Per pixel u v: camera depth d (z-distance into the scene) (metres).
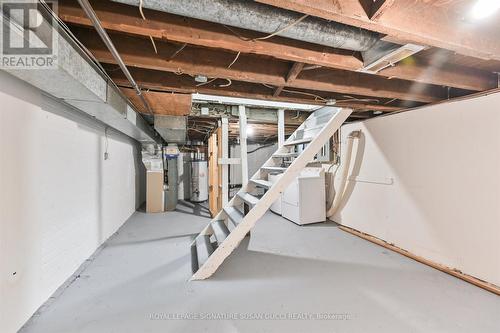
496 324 1.59
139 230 3.72
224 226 2.92
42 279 1.80
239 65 1.72
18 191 1.55
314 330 1.55
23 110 1.59
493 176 2.02
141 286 2.07
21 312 1.56
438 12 1.24
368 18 1.08
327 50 1.48
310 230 3.71
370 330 1.54
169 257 2.68
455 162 2.29
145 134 3.73
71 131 2.28
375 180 3.24
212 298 1.90
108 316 1.68
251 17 1.06
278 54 1.38
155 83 1.98
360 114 3.33
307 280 2.18
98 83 1.70
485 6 1.14
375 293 1.96
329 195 4.30
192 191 6.44
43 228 1.82
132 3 0.96
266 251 2.87
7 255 1.45
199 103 3.51
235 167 8.27
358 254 2.77
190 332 1.53
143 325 1.59
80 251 2.46
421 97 2.33
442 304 1.81
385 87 2.16
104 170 3.18
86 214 2.61
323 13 1.02
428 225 2.55
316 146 2.62
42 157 1.81
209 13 1.02
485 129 2.07
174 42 1.55
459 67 1.91
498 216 1.99
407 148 2.78
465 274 2.21
